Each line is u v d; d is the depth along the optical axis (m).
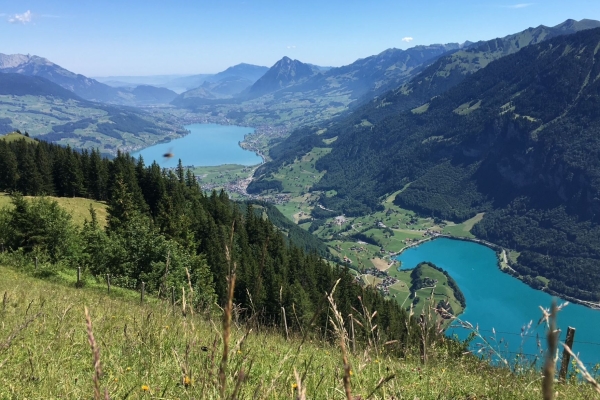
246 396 2.99
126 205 60.38
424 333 4.35
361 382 3.63
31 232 34.94
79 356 4.74
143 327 4.87
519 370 4.74
